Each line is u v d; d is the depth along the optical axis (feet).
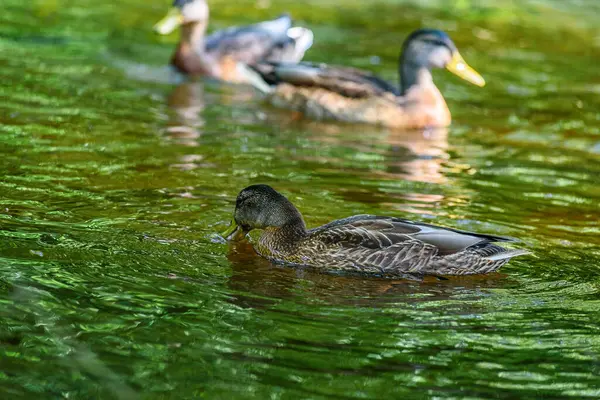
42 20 82.28
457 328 32.86
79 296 33.65
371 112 64.90
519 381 29.37
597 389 28.96
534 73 77.30
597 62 81.05
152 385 28.37
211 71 72.64
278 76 68.18
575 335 32.48
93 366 29.25
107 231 40.04
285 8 93.56
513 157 57.52
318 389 28.55
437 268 38.24
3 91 62.18
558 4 101.35
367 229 39.14
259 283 36.45
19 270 35.37
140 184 46.78
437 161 55.93
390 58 79.36
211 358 30.04
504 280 37.81
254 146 56.34
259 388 28.48
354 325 32.86
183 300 34.04
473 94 72.02
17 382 28.17
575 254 40.63
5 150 50.60
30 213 41.52
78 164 49.29
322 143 58.90
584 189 51.08
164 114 61.67
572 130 63.98
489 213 45.91
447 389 28.81
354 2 97.91
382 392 28.48
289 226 40.09
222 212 43.57
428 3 98.48
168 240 39.73
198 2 72.28
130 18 85.87
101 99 63.05
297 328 32.42
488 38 86.84
